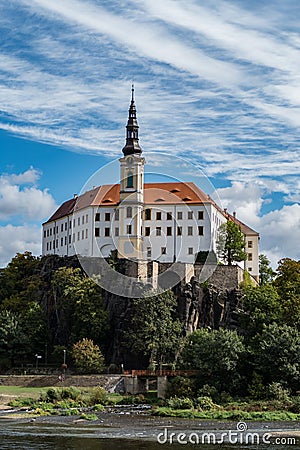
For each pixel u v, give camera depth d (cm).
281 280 15462
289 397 10438
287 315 13050
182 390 10938
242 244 16450
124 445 7075
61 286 15488
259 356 11025
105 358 14150
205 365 11069
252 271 18812
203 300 14850
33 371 13775
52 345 15050
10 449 6781
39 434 7788
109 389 11781
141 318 13762
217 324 14638
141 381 12062
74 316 14725
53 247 19112
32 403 10475
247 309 13438
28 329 15012
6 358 14462
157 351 13525
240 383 10944
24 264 18325
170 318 13900
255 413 9469
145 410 10100
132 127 16425
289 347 10881
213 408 10025
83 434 7819
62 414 9625
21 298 16650
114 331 14400
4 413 9650
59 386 12112
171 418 9281
